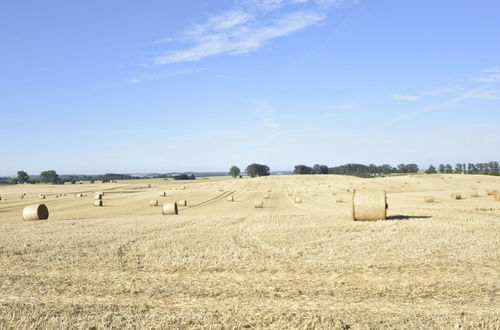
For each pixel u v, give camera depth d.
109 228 22.64
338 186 88.69
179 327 7.62
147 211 43.38
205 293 9.73
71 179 178.75
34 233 20.92
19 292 9.99
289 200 59.03
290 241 16.70
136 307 8.72
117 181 167.25
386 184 85.88
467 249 14.21
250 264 12.59
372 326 7.47
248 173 170.38
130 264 12.87
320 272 11.55
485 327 7.36
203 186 104.62
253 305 8.77
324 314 8.09
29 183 156.25
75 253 14.80
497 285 9.97
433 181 87.62
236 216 31.38
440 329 7.34
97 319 7.98
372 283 10.34
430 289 9.73
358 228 19.84
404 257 13.08
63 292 9.96
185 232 20.27
